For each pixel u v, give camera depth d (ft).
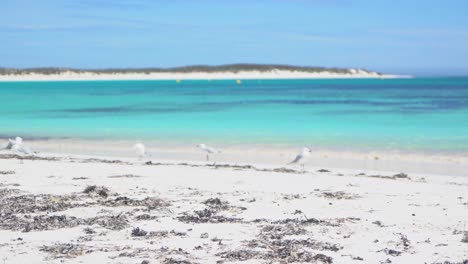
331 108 178.70
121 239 34.40
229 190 52.03
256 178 59.57
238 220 39.60
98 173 62.44
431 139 100.58
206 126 126.31
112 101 229.45
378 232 36.63
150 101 228.43
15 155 80.74
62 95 287.69
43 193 49.49
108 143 101.40
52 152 90.38
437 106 183.01
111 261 29.96
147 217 40.06
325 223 38.93
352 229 37.37
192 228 37.27
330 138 103.91
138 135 112.06
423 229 37.65
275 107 185.88
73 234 35.55
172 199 47.39
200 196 48.88
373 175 64.39
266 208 43.96
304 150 69.67
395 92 303.27
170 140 104.06
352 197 49.01
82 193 49.32
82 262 29.78
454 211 43.47
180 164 72.90
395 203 46.47
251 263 29.86
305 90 342.64
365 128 118.73
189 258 30.60
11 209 42.52
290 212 42.63
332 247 32.81
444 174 67.36
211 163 74.90
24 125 132.77
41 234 35.58
